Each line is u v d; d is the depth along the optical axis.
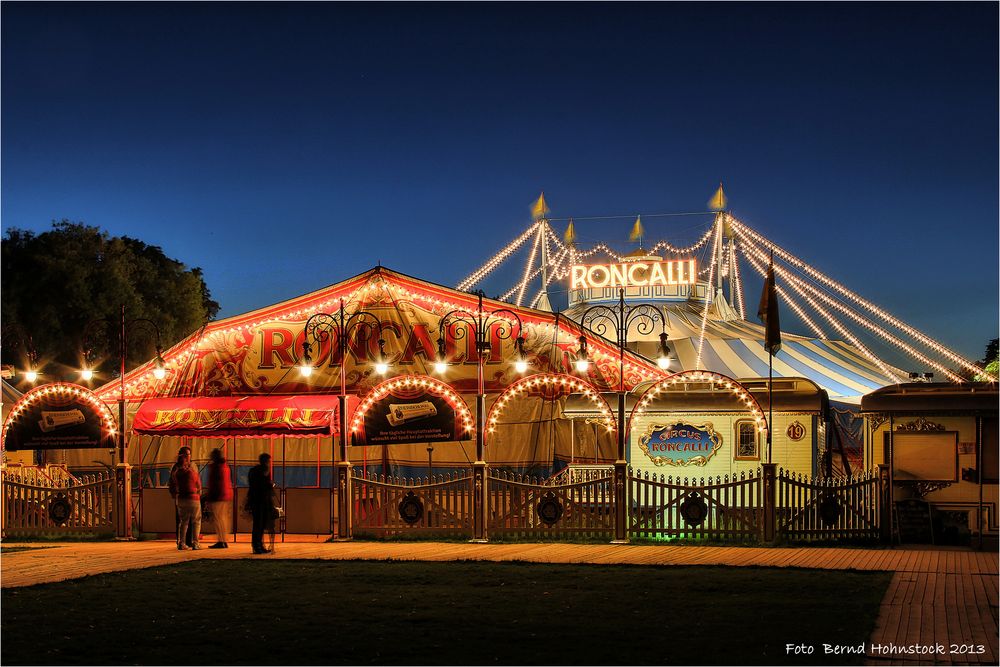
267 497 20.97
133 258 65.12
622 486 22.86
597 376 30.09
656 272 46.12
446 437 23.88
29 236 61.12
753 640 12.03
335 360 31.09
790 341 41.72
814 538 22.31
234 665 11.06
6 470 28.20
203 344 31.45
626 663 11.04
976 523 22.67
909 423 23.22
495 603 14.50
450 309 30.80
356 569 18.11
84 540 24.75
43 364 57.97
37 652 11.67
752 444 24.97
